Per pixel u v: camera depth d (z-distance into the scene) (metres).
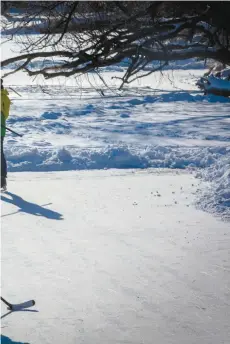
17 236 8.17
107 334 5.31
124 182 11.93
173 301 6.05
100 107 26.00
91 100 28.86
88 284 6.47
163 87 36.31
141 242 8.00
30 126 19.70
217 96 30.00
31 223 8.84
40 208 9.77
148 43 29.52
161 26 29.36
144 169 13.35
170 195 10.79
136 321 5.59
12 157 13.63
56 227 8.66
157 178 12.34
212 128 20.00
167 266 7.08
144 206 9.97
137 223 8.93
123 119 22.33
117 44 29.44
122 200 10.40
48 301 6.01
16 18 31.20
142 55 29.94
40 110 24.67
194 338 5.25
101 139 17.20
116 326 5.47
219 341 5.20
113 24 29.92
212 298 6.15
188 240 8.12
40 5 29.77
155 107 26.45
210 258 7.40
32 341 5.15
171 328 5.44
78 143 16.36
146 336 5.28
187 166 13.60
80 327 5.45
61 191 11.04
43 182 11.84
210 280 6.66
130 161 13.84
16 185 11.51
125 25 28.95
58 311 5.79
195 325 5.51
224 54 31.33
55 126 20.08
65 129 19.39
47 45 31.09
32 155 13.77
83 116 23.14
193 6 30.08
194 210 9.76
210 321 5.61
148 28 29.11
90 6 30.34
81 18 31.42
